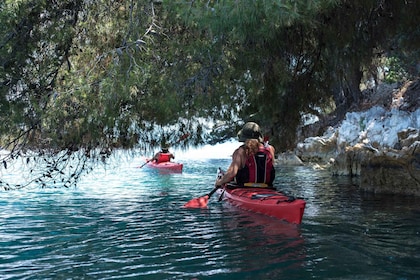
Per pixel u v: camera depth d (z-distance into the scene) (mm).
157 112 7316
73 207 7664
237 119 8156
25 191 9664
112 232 5656
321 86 8930
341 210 7242
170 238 5293
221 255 4547
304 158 19266
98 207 7641
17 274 4000
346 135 16453
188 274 3963
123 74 6172
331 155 18453
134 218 6590
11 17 6062
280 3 4660
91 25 6992
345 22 7543
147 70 6379
